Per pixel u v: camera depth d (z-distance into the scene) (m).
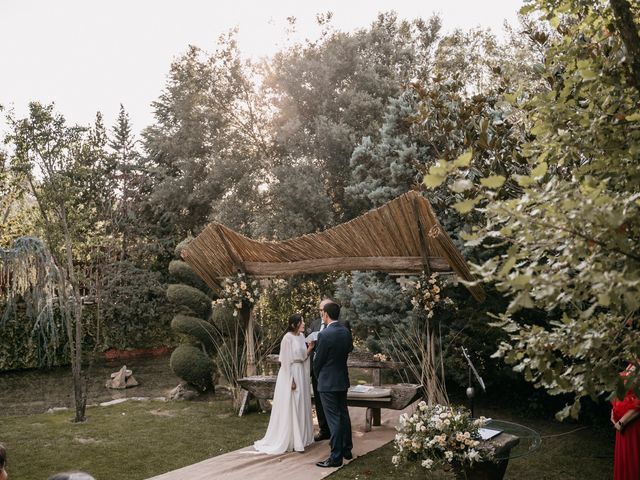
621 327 2.42
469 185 2.05
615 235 2.11
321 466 5.99
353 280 9.99
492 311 8.01
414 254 7.29
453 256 6.67
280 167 15.62
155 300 19.23
